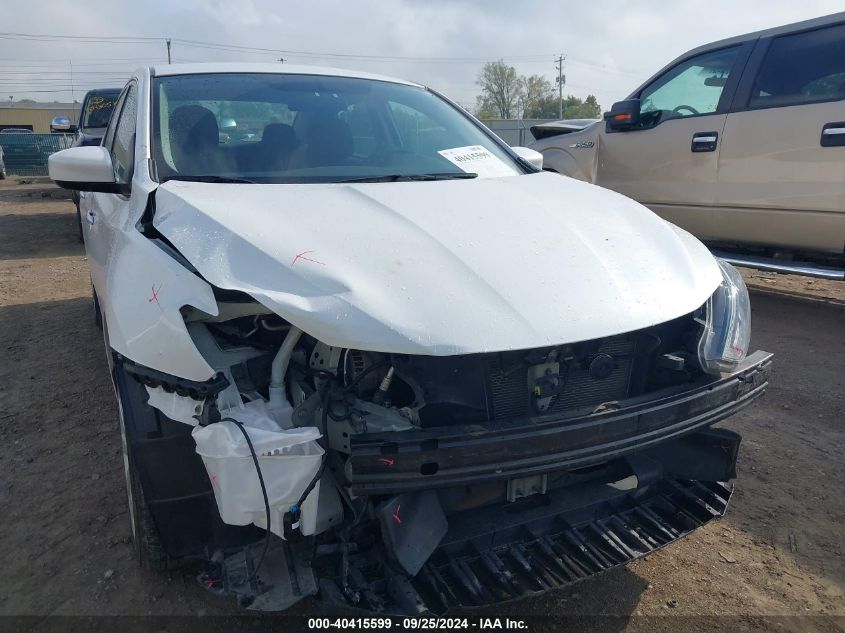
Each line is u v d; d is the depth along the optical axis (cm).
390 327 188
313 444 189
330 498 200
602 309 209
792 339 523
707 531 287
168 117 302
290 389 218
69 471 321
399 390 212
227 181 273
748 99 554
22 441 351
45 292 664
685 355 235
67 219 1223
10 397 405
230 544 212
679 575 260
